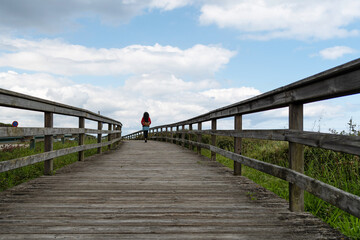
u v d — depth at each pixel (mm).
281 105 3248
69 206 3090
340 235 2346
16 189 3898
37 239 2201
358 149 1875
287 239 2258
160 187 4078
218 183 4371
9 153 8609
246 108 4441
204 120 7953
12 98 3619
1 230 2379
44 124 4973
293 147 2939
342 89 2125
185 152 9500
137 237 2254
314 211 3334
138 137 27016
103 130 9164
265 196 3586
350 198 1973
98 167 6004
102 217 2732
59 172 5344
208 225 2545
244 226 2529
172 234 2326
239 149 5020
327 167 4922
